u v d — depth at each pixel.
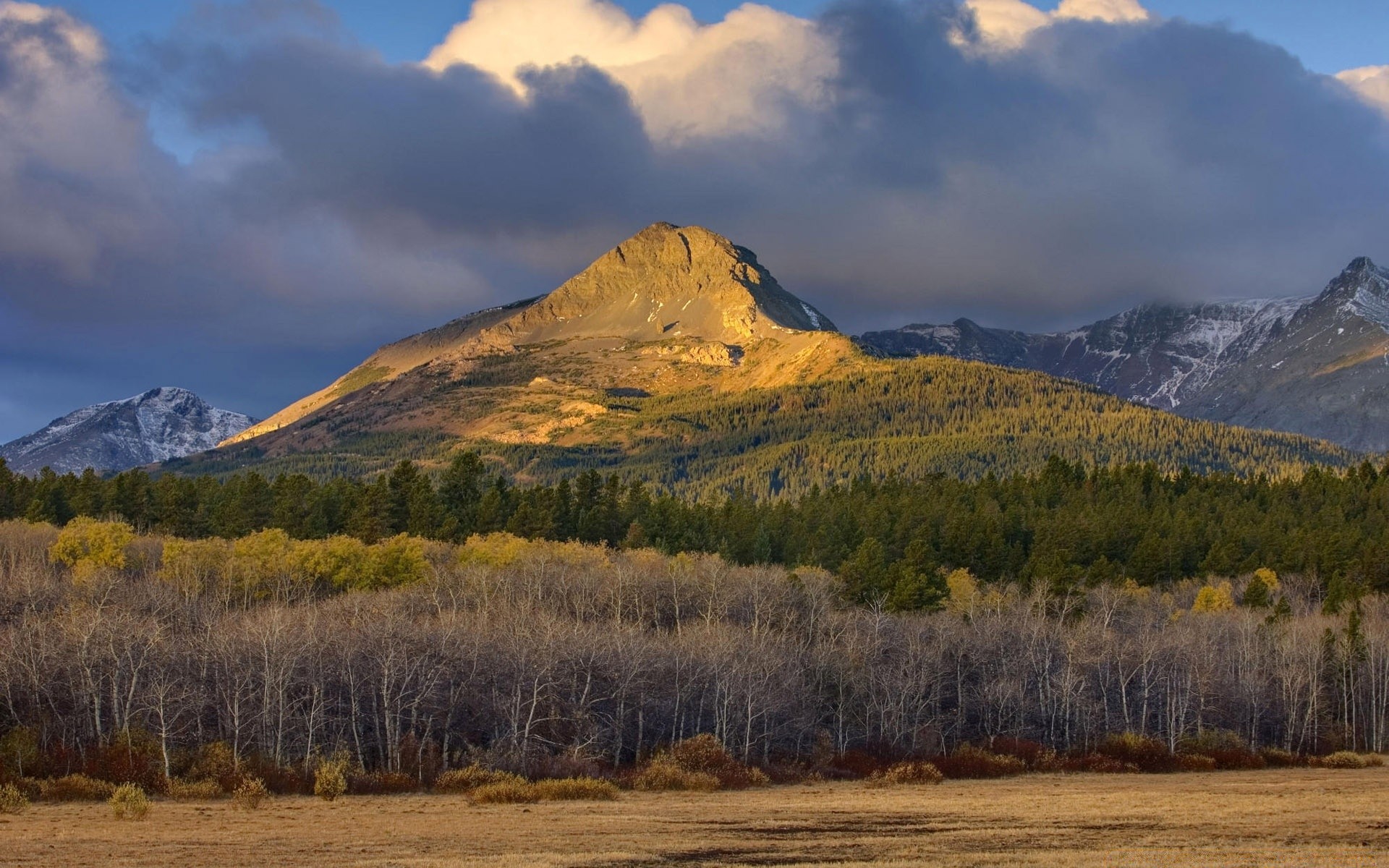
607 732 104.06
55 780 83.00
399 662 99.88
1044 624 134.12
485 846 60.41
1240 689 124.50
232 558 140.38
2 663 94.19
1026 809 77.19
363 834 64.88
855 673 119.00
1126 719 119.94
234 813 74.75
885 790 92.25
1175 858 53.53
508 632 110.31
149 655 98.56
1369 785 93.06
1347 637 130.75
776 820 71.50
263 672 97.44
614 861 54.88
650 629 133.88
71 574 137.50
